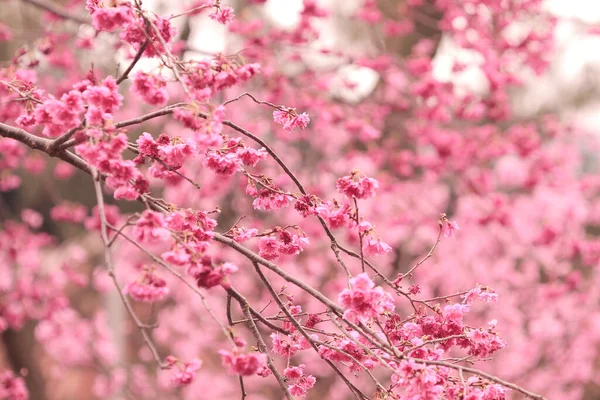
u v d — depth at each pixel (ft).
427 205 40.93
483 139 34.71
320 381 45.57
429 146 36.22
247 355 10.34
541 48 33.40
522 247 43.11
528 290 43.96
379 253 12.25
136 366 44.06
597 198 45.06
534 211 42.75
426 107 32.17
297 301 39.37
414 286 13.52
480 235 42.06
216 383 45.65
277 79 30.42
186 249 11.02
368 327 12.46
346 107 33.65
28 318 35.96
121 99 11.35
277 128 35.22
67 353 41.63
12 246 34.50
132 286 10.27
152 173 12.66
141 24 11.50
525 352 42.91
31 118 13.30
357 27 39.17
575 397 44.01
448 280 43.27
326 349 13.24
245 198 36.73
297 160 40.01
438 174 35.45
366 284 11.42
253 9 37.06
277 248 13.53
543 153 36.55
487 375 10.80
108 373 41.91
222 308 44.27
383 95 34.32
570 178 40.40
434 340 12.16
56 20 28.48
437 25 33.96
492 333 12.68
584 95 47.32
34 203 54.03
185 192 35.50
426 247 42.60
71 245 54.85
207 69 11.15
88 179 56.70
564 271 42.63
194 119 10.78
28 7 35.27
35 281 37.88
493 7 32.99
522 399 42.63
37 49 21.93
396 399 11.62
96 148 11.02
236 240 13.46
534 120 38.04
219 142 10.73
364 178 12.00
